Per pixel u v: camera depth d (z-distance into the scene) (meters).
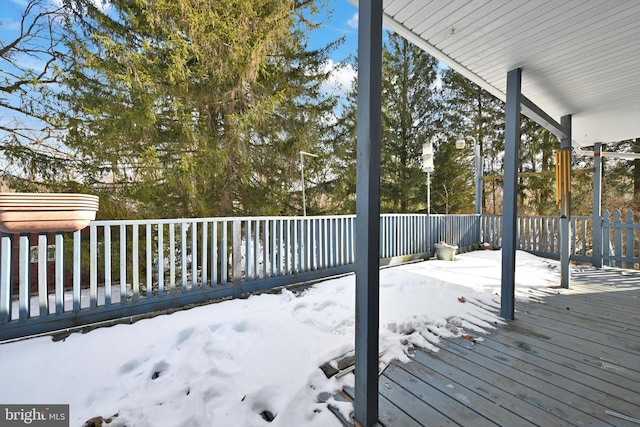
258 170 6.68
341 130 8.88
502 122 11.16
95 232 2.43
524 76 2.93
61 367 1.76
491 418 1.43
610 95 3.36
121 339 2.10
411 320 2.55
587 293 3.56
